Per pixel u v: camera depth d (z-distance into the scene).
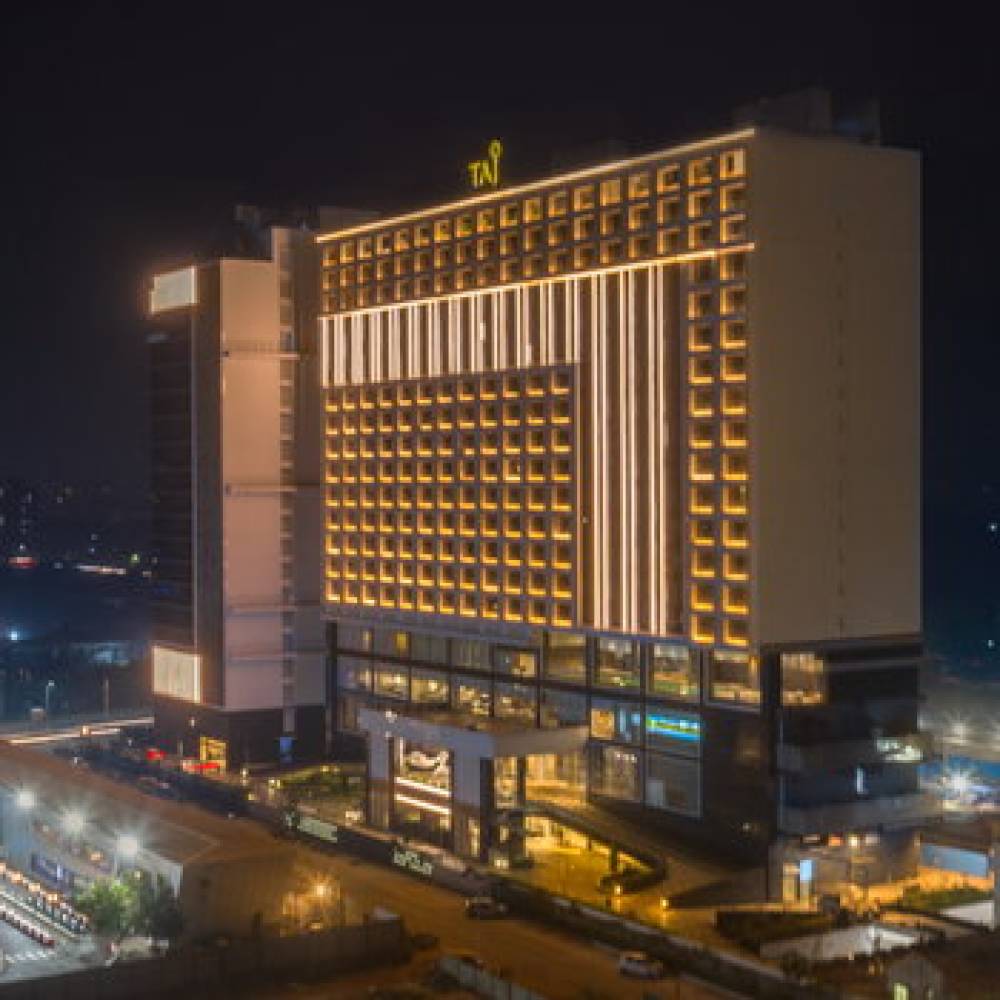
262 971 117.75
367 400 183.88
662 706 145.88
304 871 148.12
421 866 148.50
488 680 168.25
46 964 128.12
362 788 181.00
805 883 136.25
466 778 150.62
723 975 113.56
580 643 156.88
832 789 137.50
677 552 143.38
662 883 134.88
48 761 179.25
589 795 154.38
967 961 105.06
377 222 180.12
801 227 137.50
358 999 113.12
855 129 145.88
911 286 144.75
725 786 139.00
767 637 134.88
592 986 114.62
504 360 162.75
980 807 164.38
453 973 116.62
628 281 147.50
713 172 138.00
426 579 175.38
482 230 165.12
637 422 146.62
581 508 153.00
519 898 135.50
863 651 140.75
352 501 186.88
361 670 189.25
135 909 127.69
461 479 169.38
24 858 164.00
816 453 138.50
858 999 104.88
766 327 135.25
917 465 145.25
